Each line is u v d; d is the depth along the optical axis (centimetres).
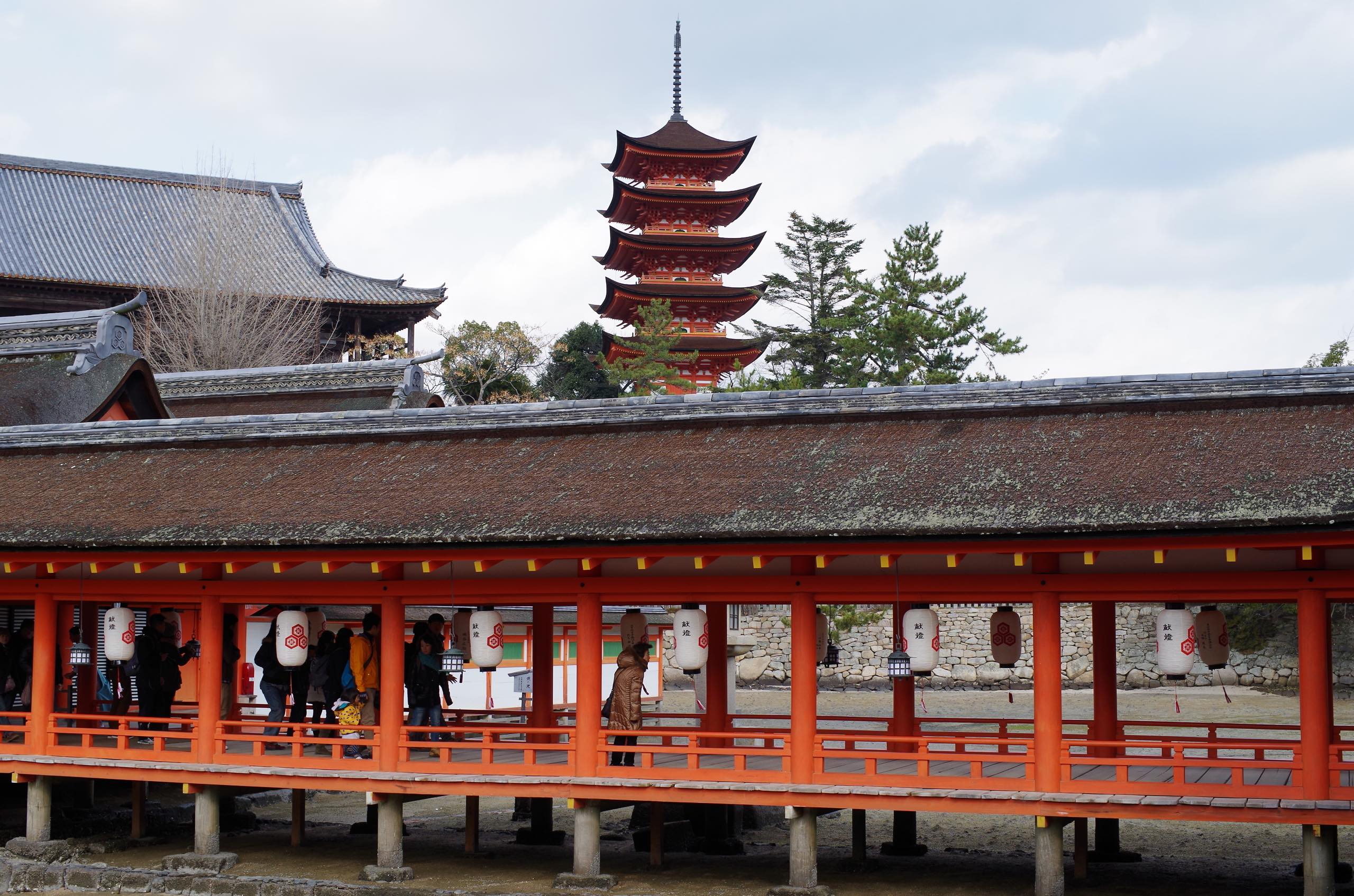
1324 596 1667
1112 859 2323
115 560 2139
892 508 1767
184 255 7056
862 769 2070
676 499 1912
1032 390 1981
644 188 7594
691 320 7606
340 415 2411
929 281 6191
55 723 2342
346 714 2227
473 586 2055
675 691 5581
